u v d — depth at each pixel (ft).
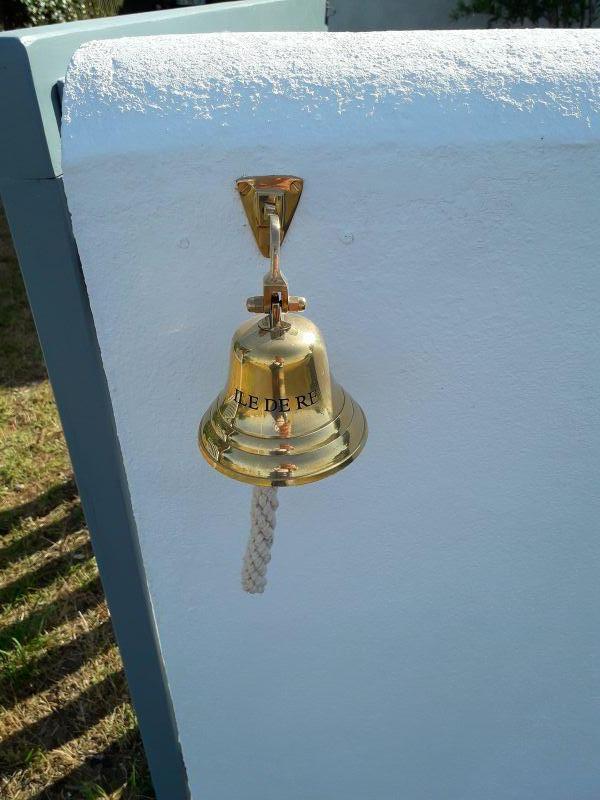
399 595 2.97
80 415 2.62
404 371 2.45
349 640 3.09
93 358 2.49
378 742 3.43
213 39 2.18
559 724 3.36
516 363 2.44
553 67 2.07
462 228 2.19
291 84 2.06
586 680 3.22
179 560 2.88
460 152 2.06
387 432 2.58
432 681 3.22
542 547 2.85
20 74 2.02
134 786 4.35
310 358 2.00
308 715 3.32
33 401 8.21
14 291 10.44
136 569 3.01
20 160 2.14
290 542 2.82
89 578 5.92
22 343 9.27
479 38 2.15
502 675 3.20
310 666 3.17
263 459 2.05
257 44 2.15
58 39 2.15
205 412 2.44
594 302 2.32
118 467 2.74
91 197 2.13
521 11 11.74
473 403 2.52
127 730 4.71
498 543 2.84
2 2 11.26
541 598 2.98
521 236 2.20
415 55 2.10
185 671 3.19
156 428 2.58
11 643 5.32
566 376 2.46
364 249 2.22
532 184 2.12
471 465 2.65
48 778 4.46
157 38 2.22
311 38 2.18
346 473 2.66
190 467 2.67
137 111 2.05
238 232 2.19
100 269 2.27
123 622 3.17
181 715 3.33
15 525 6.48
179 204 2.14
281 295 1.96
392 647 3.12
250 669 3.18
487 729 3.38
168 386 2.49
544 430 2.58
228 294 2.31
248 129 2.04
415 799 3.66
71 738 4.69
